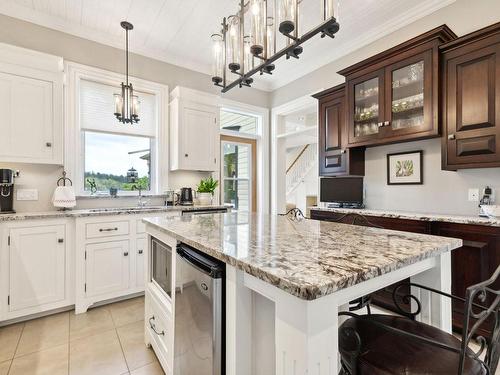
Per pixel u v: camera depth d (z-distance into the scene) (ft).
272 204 15.34
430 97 7.72
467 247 6.49
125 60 11.07
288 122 18.38
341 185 11.00
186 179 12.53
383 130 8.89
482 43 6.85
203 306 3.67
